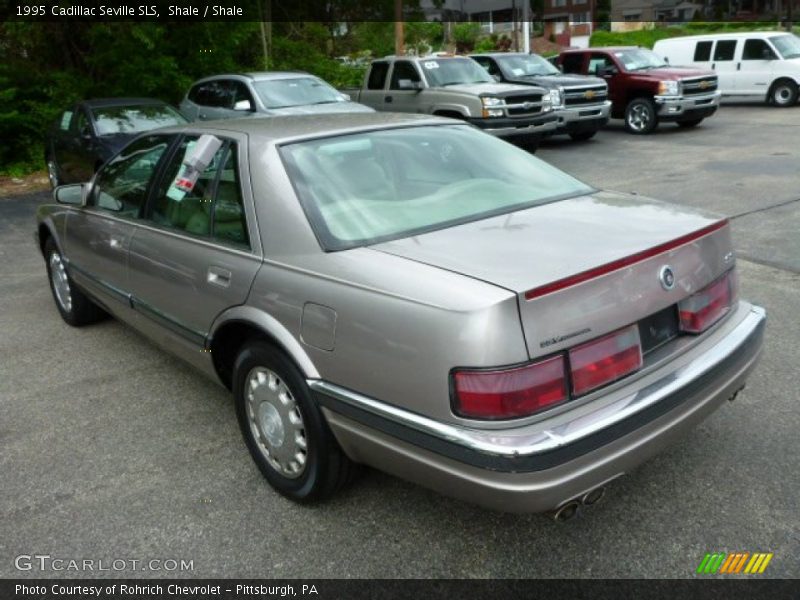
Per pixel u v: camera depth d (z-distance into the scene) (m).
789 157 11.59
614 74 16.53
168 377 4.76
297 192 3.16
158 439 3.95
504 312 2.37
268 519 3.21
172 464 3.69
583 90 14.99
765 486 3.22
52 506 3.37
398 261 2.75
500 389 2.37
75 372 4.89
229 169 3.52
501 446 2.35
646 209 3.26
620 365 2.61
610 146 14.68
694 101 15.79
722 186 9.66
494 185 3.53
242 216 3.34
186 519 3.23
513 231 2.97
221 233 3.48
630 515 3.09
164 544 3.07
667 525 3.01
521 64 15.99
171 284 3.80
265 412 3.28
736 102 21.34
